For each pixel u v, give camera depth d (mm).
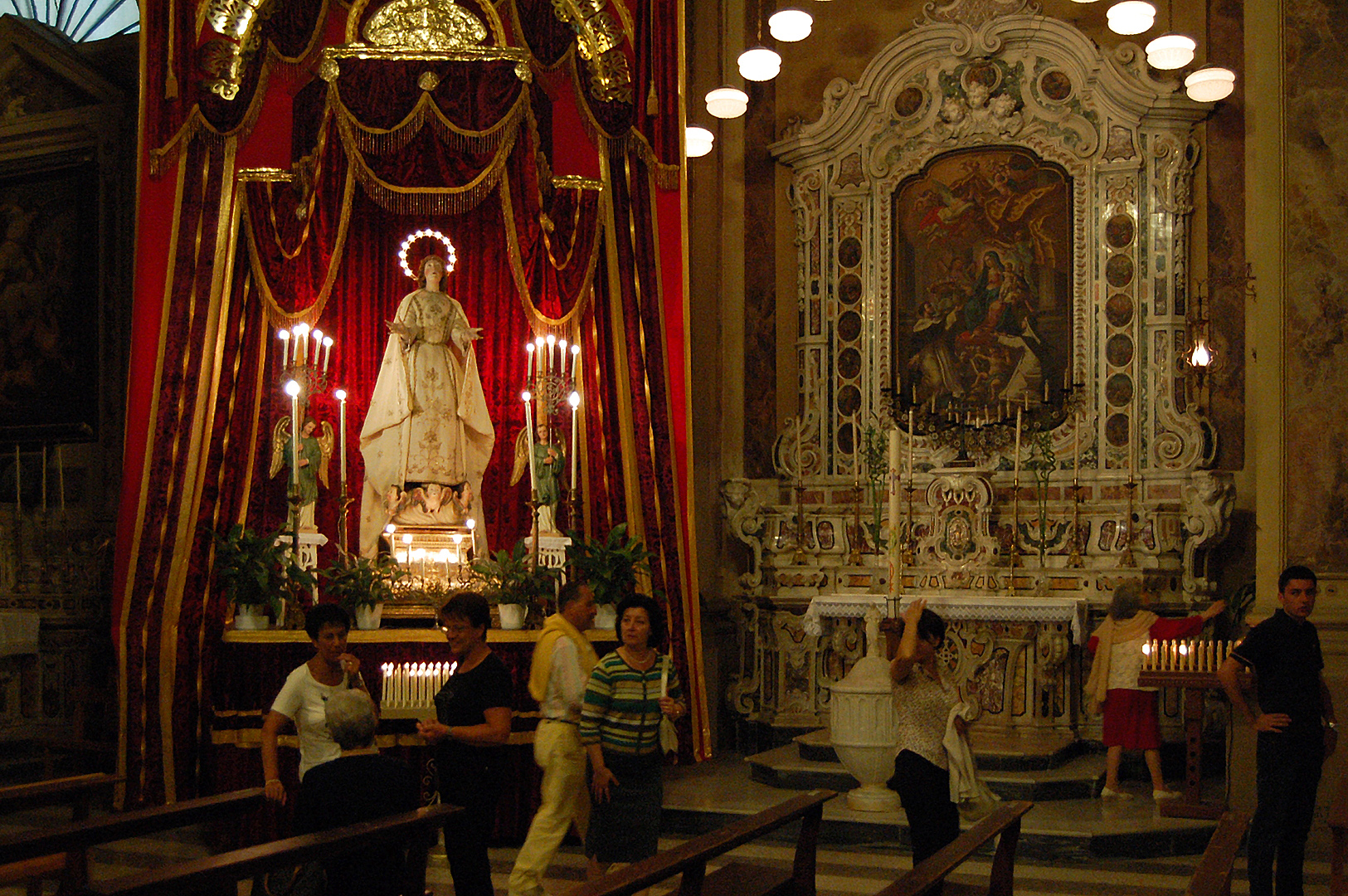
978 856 8562
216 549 9469
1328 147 9688
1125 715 9430
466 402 10633
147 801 9281
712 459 13109
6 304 12914
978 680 11453
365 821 5406
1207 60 12117
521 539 10234
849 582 12422
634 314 11109
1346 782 6613
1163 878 7984
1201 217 12062
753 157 13484
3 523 12305
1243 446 11797
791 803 5977
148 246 10062
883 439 12656
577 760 6531
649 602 6387
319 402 10641
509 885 6449
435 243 11312
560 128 11570
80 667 11945
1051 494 12180
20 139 12977
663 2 11094
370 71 10211
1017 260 12523
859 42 13375
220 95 9992
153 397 9812
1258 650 6797
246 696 8820
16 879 5988
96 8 13289
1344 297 9602
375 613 9359
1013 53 12609
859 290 13039
